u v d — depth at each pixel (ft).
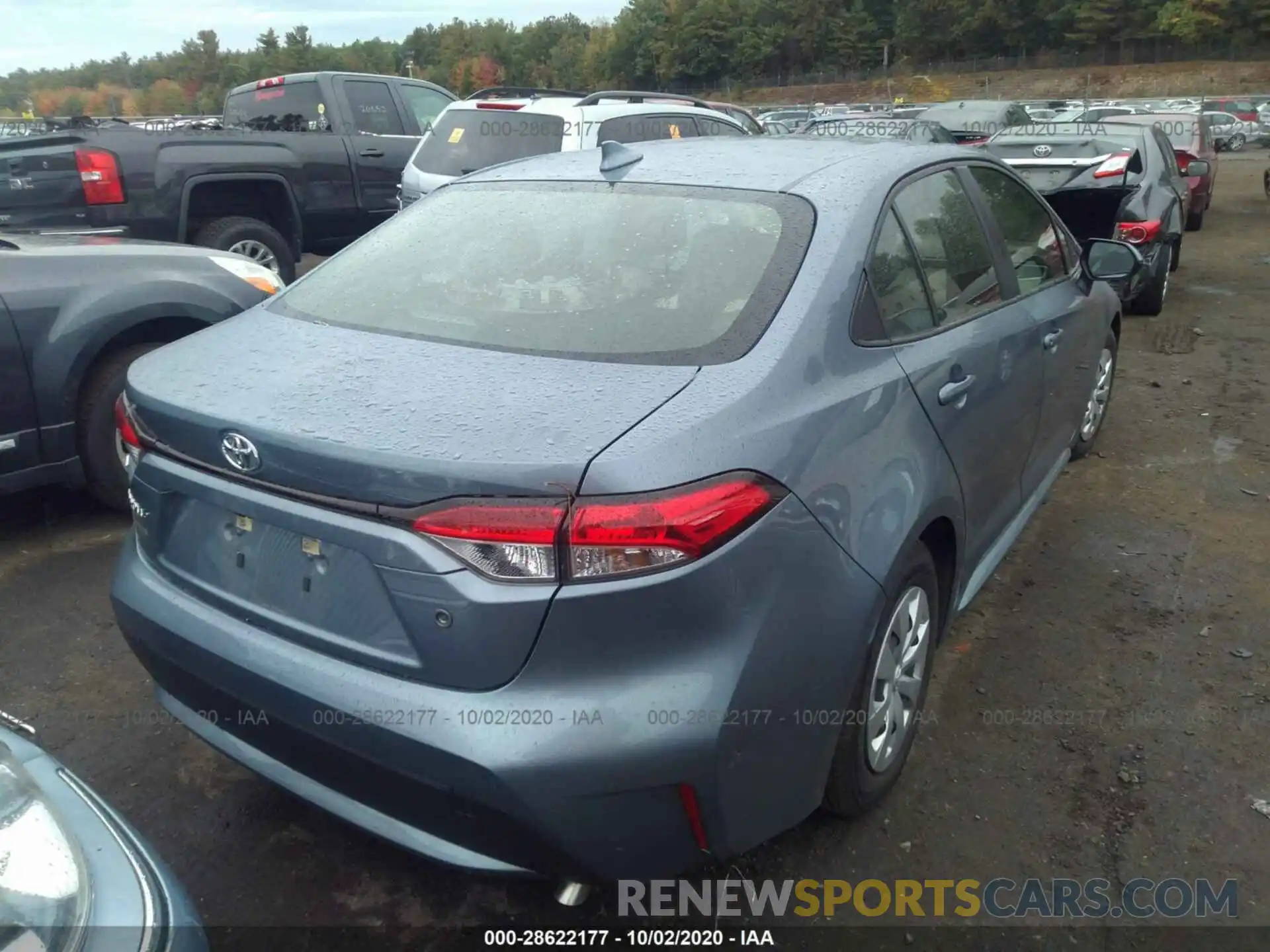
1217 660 12.19
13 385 14.25
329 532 7.12
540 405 7.27
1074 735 10.83
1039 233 13.85
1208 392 22.80
